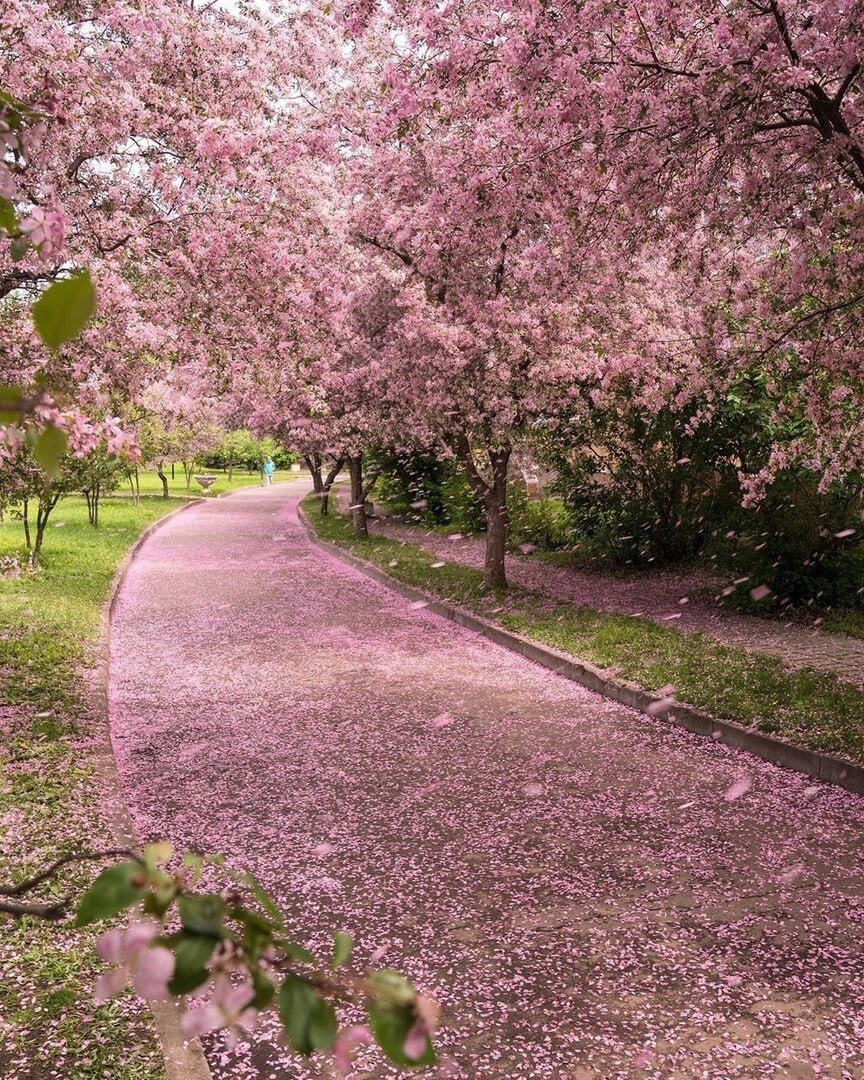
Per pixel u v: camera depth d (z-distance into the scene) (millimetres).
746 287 8523
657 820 6090
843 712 7652
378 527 27438
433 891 5105
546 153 7590
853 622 11781
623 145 7207
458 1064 3617
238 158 8539
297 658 11203
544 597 14383
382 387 16062
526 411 13234
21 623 11797
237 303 9094
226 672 10438
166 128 8383
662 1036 3789
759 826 5957
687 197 7395
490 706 8984
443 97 7816
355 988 791
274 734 8062
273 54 9430
